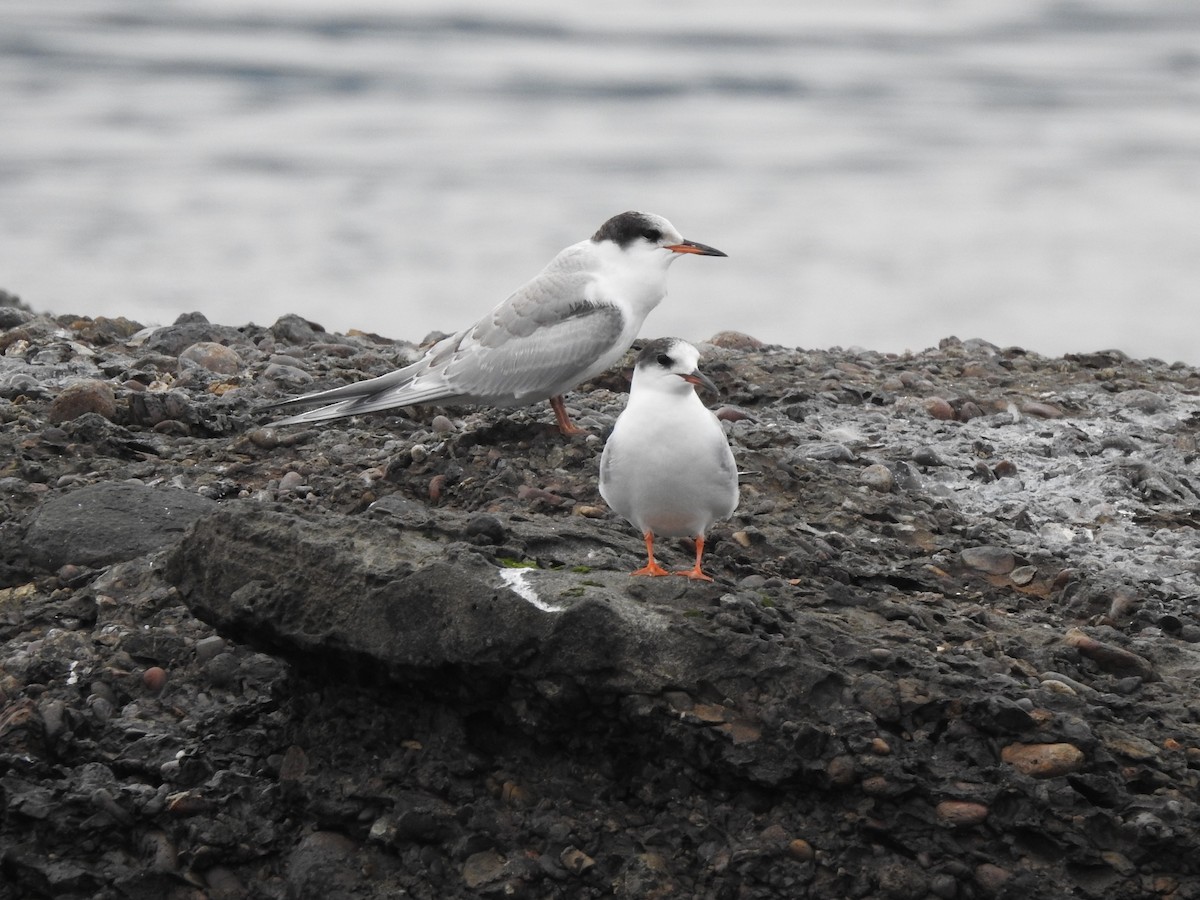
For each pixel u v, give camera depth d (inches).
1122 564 477.7
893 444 565.3
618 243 565.0
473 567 382.3
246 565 393.4
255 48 6668.3
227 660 420.8
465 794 380.2
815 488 505.7
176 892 378.6
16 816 385.4
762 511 487.5
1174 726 382.9
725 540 464.8
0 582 466.9
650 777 375.9
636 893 360.2
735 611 380.8
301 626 384.2
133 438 548.4
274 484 519.2
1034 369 692.1
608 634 368.8
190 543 402.0
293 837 387.2
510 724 383.9
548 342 545.6
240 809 389.7
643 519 408.5
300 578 387.5
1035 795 360.5
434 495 505.7
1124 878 354.9
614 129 4685.0
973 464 550.0
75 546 469.1
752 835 364.8
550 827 370.6
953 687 376.8
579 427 554.3
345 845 380.8
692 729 365.7
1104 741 374.0
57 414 561.6
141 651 428.1
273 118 4616.1
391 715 393.4
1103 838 359.3
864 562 458.9
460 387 552.4
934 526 493.4
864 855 360.8
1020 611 445.7
